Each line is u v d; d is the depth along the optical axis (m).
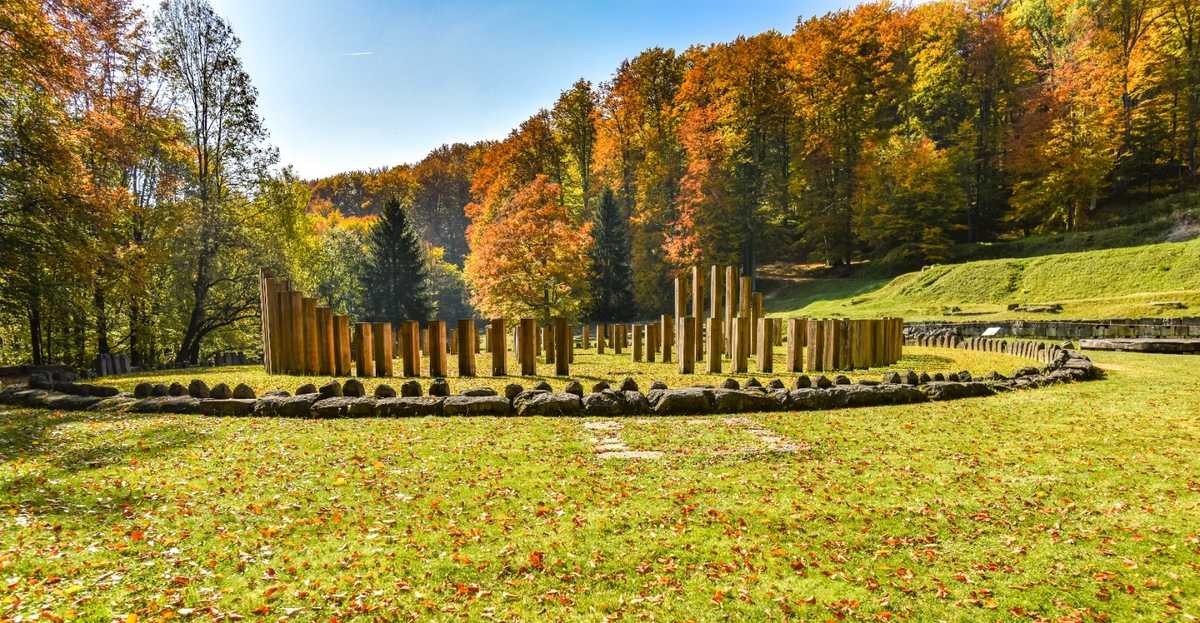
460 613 3.51
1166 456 6.49
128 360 18.69
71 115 17.80
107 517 4.82
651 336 16.98
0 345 23.59
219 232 22.81
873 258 47.03
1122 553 4.25
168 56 22.53
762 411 8.91
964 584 3.87
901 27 51.41
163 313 22.69
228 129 24.08
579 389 9.12
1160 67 39.50
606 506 5.10
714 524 4.76
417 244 50.19
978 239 46.50
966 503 5.18
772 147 51.38
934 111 52.84
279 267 24.92
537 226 31.83
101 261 17.97
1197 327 19.00
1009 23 48.16
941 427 7.88
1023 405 9.30
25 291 16.84
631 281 47.06
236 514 4.92
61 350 23.06
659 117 51.41
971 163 44.88
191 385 9.41
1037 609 3.57
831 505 5.15
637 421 8.20
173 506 5.08
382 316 46.31
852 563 4.14
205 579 3.86
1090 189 39.41
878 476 5.89
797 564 4.10
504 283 31.12
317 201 89.56
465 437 7.32
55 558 4.06
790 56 48.66
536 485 5.61
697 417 8.48
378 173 95.50
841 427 7.87
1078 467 6.14
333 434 7.53
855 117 47.41
